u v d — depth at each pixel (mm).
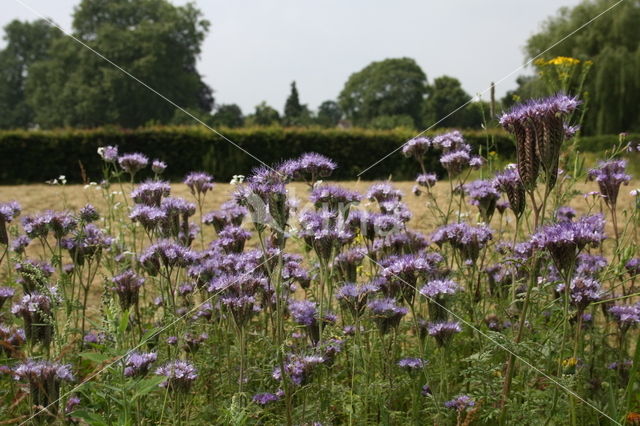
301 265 4766
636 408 3660
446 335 3363
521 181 3215
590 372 4008
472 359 3205
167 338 3980
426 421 3598
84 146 27062
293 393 3488
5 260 6102
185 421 3561
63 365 3260
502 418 3082
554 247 2916
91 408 3562
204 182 5438
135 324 4277
